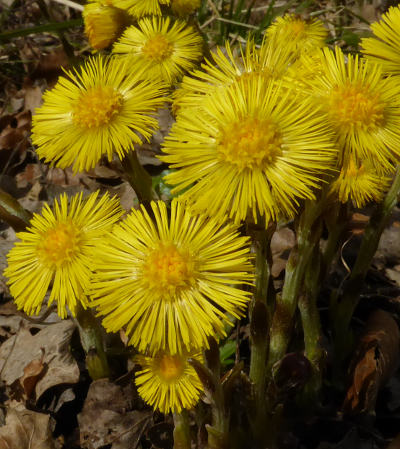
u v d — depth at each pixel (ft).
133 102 0.37
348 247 0.62
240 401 0.40
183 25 0.55
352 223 0.63
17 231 0.42
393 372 0.47
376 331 0.47
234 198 0.28
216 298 0.28
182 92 0.37
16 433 0.47
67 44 0.75
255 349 0.34
